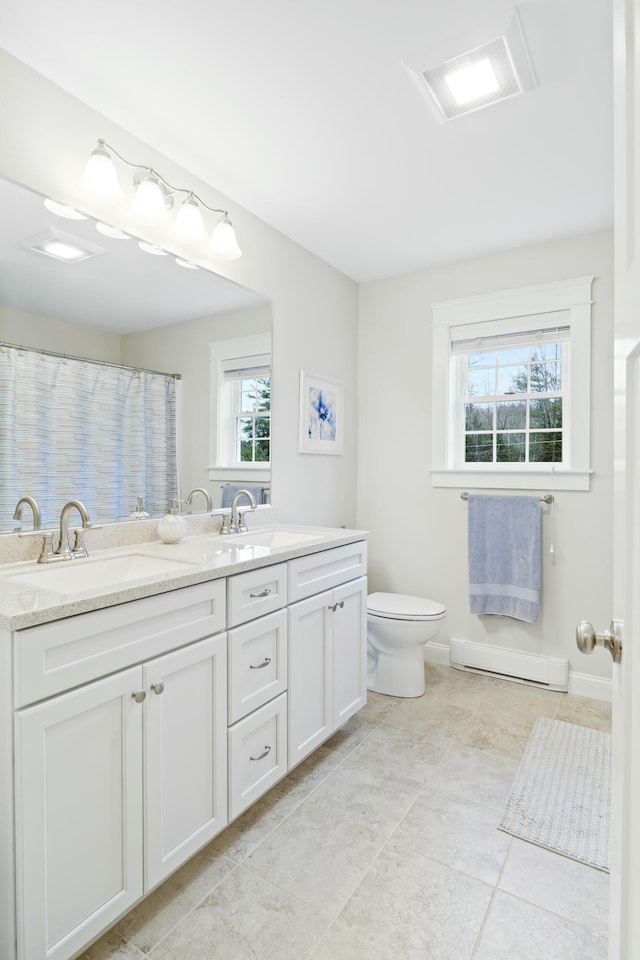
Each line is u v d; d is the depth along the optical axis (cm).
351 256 292
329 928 131
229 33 142
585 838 163
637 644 60
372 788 189
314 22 139
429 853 157
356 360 335
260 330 250
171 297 204
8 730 104
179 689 141
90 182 160
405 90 164
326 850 158
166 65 154
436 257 294
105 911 120
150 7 134
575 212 243
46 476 164
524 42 146
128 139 185
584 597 267
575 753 212
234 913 136
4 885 106
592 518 264
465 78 160
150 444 198
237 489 240
